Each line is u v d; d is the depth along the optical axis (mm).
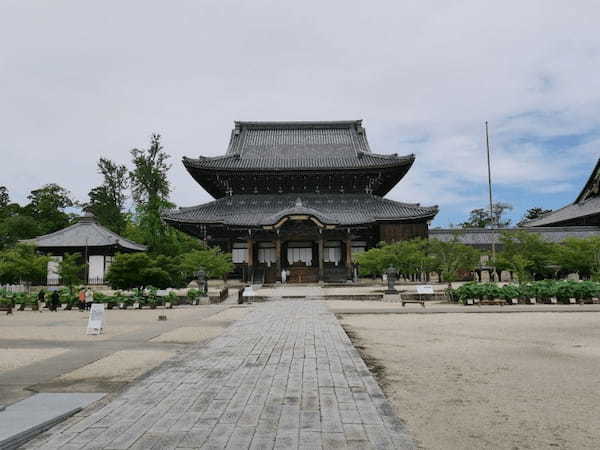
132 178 73875
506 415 8781
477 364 13469
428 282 57125
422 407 9328
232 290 50375
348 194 71000
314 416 8211
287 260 66438
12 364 13617
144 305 35812
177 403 9031
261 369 12227
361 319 25828
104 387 10750
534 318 25312
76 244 62312
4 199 103562
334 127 81312
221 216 64312
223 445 6773
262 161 71500
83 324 25016
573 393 10266
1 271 43000
